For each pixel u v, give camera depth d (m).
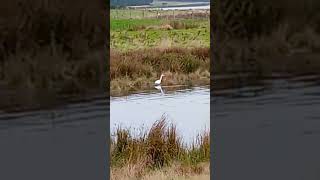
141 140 5.36
